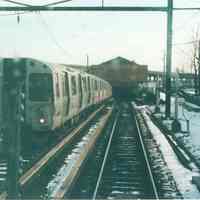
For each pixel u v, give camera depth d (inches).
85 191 476.7
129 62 3129.9
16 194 328.8
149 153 716.7
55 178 500.4
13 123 323.9
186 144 805.9
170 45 1075.9
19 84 329.1
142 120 1417.3
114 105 2564.0
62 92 767.7
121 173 575.8
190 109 1849.2
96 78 1669.5
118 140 906.7
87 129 1059.9
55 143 732.0
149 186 494.0
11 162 325.7
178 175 544.7
